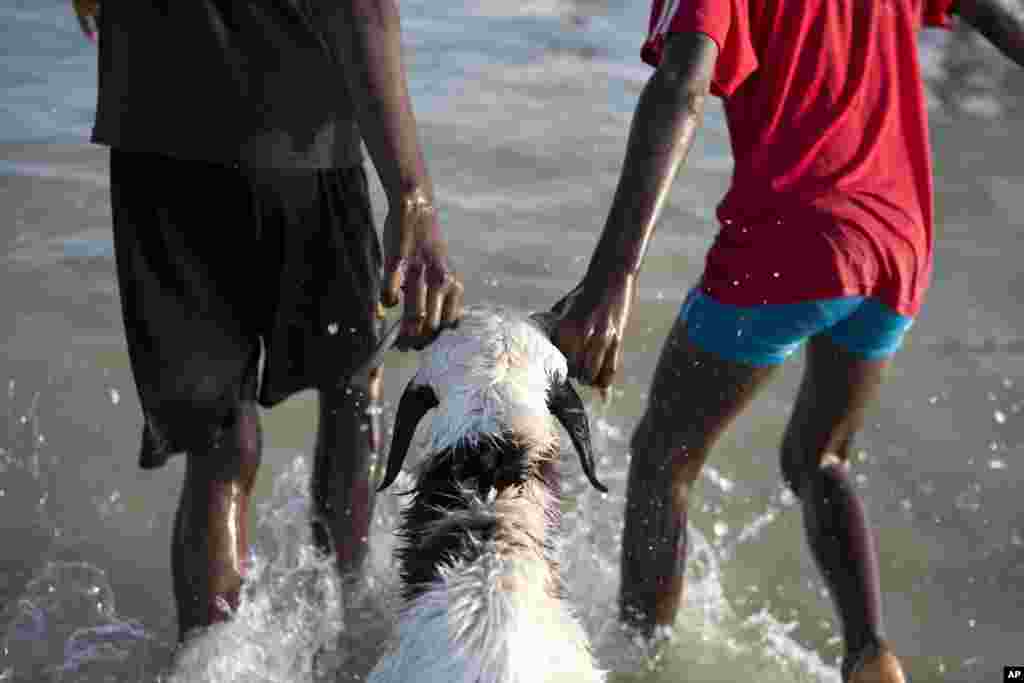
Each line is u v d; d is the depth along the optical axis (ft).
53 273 24.48
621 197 13.97
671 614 16.60
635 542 16.43
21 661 16.02
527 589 12.15
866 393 16.01
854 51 15.11
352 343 15.85
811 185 15.06
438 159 29.94
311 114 14.66
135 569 18.11
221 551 15.51
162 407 15.20
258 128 14.39
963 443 21.54
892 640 17.11
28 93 31.86
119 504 19.44
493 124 32.37
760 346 15.30
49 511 19.07
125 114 14.48
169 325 14.96
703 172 30.73
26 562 17.98
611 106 34.53
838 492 16.16
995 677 16.42
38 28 36.45
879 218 15.01
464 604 11.94
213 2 14.16
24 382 21.50
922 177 15.61
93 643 16.46
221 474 15.61
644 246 13.82
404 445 12.83
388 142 13.35
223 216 14.89
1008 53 16.40
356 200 15.60
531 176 29.60
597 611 17.39
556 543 12.95
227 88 14.30
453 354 12.77
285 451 20.43
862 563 15.70
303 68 14.48
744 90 15.23
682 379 15.80
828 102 15.06
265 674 15.58
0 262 24.58
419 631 11.99
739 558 19.07
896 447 21.36
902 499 20.08
